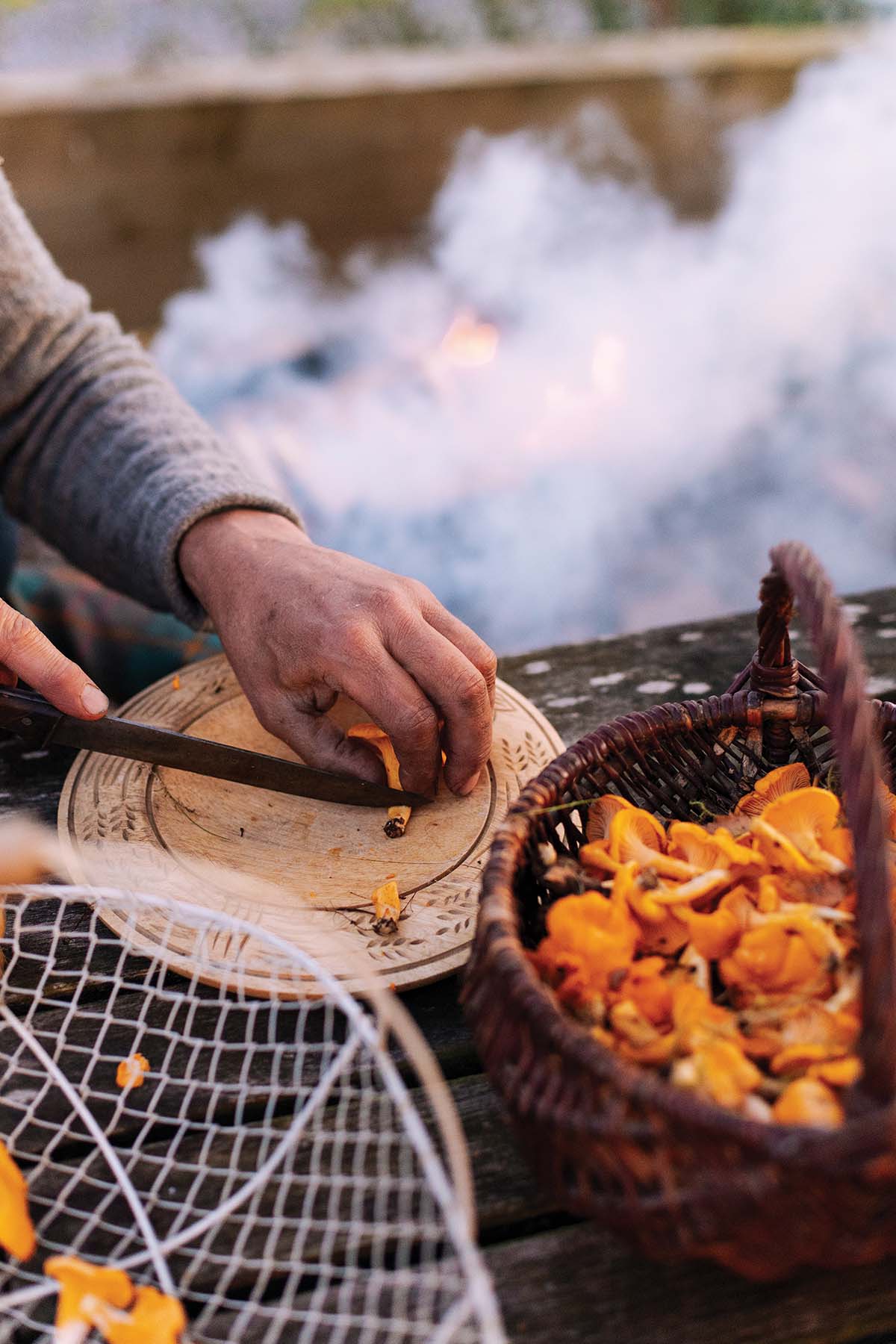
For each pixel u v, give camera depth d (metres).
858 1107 0.50
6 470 0.95
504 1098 0.55
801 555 0.59
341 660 0.74
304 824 0.75
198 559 0.83
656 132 3.72
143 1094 0.64
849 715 0.54
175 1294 0.57
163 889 0.70
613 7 5.04
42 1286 0.57
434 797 0.77
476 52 4.05
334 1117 0.62
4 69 4.45
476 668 0.75
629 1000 0.58
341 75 3.55
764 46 4.01
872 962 0.50
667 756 0.69
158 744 0.74
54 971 0.68
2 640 0.71
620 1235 0.54
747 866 0.62
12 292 0.91
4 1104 0.63
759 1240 0.51
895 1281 0.57
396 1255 0.58
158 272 2.81
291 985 0.65
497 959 0.56
